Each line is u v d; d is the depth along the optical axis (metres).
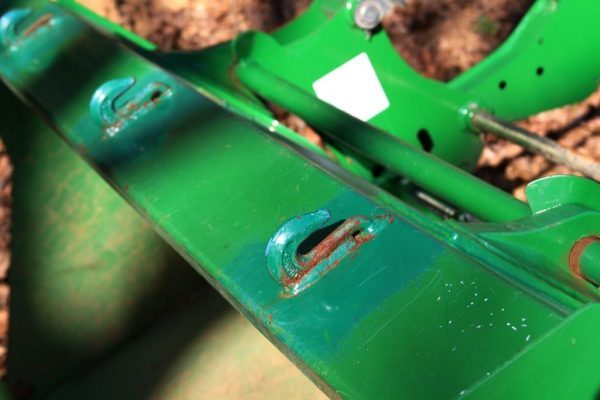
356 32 1.75
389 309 0.92
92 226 1.59
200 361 1.49
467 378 0.85
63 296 1.59
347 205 1.03
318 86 1.76
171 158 1.18
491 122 1.76
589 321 0.84
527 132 1.69
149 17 2.70
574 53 1.92
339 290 0.95
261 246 1.02
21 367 1.57
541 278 0.97
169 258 1.67
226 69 1.67
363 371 0.88
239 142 1.17
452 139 1.85
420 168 1.32
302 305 0.95
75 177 1.57
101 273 1.61
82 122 1.30
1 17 1.58
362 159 1.69
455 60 2.68
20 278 1.56
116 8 2.57
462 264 0.93
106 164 1.21
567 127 2.38
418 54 2.71
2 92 1.52
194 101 1.26
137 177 1.17
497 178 2.27
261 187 1.09
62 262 1.58
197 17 2.81
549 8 1.88
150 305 1.66
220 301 1.60
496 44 2.71
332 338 0.91
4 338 1.93
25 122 1.54
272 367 1.45
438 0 2.84
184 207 1.11
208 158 1.16
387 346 0.89
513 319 0.88
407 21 2.81
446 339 0.88
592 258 0.99
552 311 0.87
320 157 1.34
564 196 1.07
